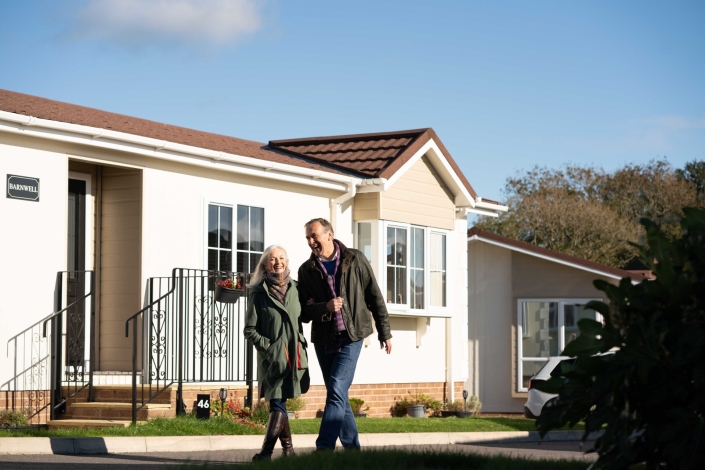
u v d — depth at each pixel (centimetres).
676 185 4778
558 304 2336
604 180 4884
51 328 1207
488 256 2411
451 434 1309
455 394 1916
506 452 1096
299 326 829
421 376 1845
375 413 1725
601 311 431
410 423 1416
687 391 414
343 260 820
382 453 723
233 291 1334
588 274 2317
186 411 1258
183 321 1352
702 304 418
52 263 1242
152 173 1388
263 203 1566
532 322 2361
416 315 1748
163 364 1349
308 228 823
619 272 2278
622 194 4841
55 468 820
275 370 812
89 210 1389
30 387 1205
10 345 1186
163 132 1520
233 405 1291
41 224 1232
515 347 2359
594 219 4338
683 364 407
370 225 1702
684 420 414
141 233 1366
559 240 4403
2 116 1155
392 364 1777
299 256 1625
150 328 1247
